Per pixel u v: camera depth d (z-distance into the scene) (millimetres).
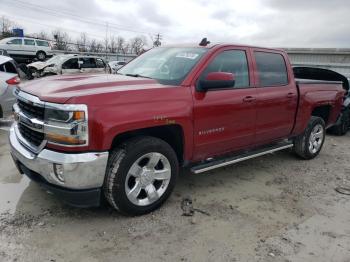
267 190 4633
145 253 3074
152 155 3604
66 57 18328
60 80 3738
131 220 3602
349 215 4039
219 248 3205
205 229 3516
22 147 3518
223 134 4273
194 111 3850
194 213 3834
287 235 3492
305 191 4680
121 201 3467
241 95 4402
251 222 3717
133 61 5012
